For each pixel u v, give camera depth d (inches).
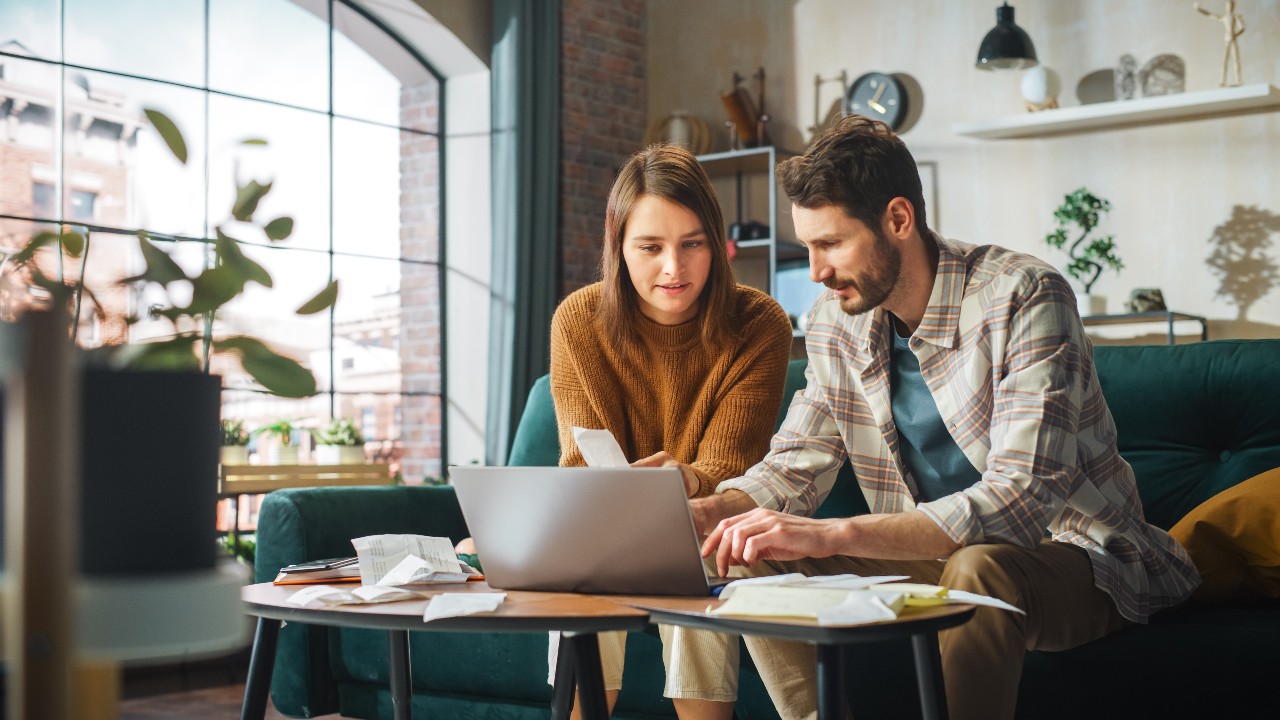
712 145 245.9
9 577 31.8
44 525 31.4
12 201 172.9
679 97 253.1
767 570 66.8
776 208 236.4
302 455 204.5
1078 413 64.7
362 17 217.2
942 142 224.2
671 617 49.0
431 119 228.8
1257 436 84.8
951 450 72.4
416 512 106.0
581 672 49.6
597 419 82.1
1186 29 201.9
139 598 33.2
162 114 44.3
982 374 68.6
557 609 49.5
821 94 237.3
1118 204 207.6
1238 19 196.1
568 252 233.3
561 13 235.0
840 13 235.9
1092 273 208.4
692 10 252.2
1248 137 197.2
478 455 223.3
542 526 55.7
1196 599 77.4
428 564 61.5
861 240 66.8
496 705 94.7
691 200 77.9
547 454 109.9
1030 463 62.1
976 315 68.6
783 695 62.9
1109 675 71.4
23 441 31.5
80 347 38.5
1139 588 68.7
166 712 128.8
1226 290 198.1
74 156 179.8
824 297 78.7
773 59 242.7
